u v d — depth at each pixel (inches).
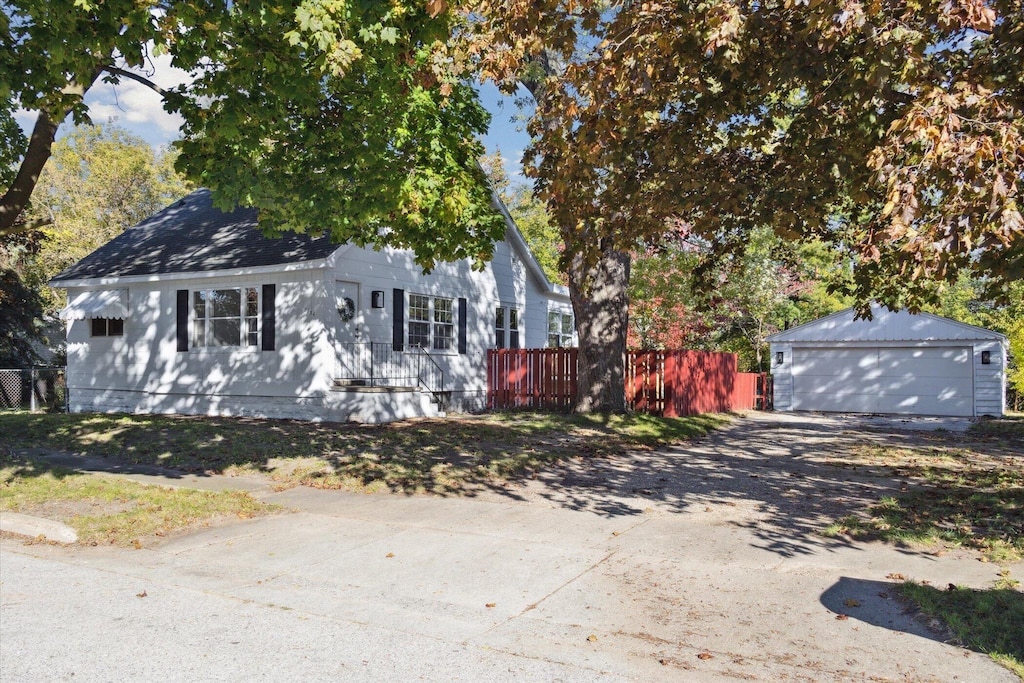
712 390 920.9
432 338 821.2
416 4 360.5
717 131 391.5
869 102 281.3
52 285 856.9
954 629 198.7
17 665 176.7
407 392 709.3
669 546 286.8
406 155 479.5
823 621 207.9
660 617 212.8
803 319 1309.1
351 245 705.0
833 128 322.3
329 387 682.2
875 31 256.5
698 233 382.6
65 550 291.0
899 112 282.8
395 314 766.5
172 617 212.8
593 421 666.8
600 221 377.4
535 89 669.9
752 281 1093.1
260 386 721.6
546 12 321.4
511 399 862.5
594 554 277.4
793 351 1039.0
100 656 182.7
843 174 309.1
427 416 729.6
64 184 1531.7
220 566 267.0
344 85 391.9
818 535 300.8
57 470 421.1
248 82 369.4
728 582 243.8
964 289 1305.4
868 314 385.4
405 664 178.9
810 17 257.4
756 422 817.5
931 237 207.8
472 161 562.3
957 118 214.5
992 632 194.2
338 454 484.7
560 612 217.8
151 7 357.1
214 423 645.9
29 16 354.9
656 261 1131.9
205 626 205.5
